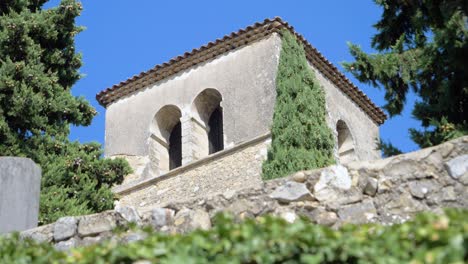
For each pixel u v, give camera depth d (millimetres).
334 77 25734
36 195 9961
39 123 18469
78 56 20516
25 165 9922
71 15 20266
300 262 5707
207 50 25391
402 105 16281
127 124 26703
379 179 7617
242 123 23594
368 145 26641
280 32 24281
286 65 21625
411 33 16703
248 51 24703
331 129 22578
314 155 19391
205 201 8031
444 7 14812
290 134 19859
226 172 22625
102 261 6074
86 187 17547
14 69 18625
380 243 5750
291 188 7797
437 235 5504
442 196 7344
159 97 26422
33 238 8141
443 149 7551
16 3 20453
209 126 25719
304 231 5879
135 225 7848
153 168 25484
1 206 9516
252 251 5785
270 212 7746
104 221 8055
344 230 6098
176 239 6082
